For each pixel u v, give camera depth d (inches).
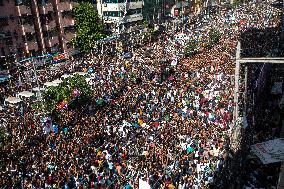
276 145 888.3
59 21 2324.1
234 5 4776.1
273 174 864.9
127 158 934.4
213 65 1818.4
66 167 865.5
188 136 1024.2
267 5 4714.6
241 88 1395.2
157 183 810.2
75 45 2394.2
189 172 872.3
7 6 1948.8
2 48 1943.9
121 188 804.6
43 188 779.4
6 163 873.5
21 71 1909.4
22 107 1274.6
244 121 979.3
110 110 1254.9
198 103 1294.3
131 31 2795.3
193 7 4173.2
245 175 882.1
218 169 858.1
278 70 1835.6
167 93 1407.5
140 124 1149.1
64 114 1191.6
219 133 1041.5
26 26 2074.3
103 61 1975.9
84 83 1286.9
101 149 967.6
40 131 1068.5
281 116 1218.0
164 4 3437.5
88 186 798.5
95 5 2787.9
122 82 1603.1
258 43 2361.0
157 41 2746.1
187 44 2333.9
